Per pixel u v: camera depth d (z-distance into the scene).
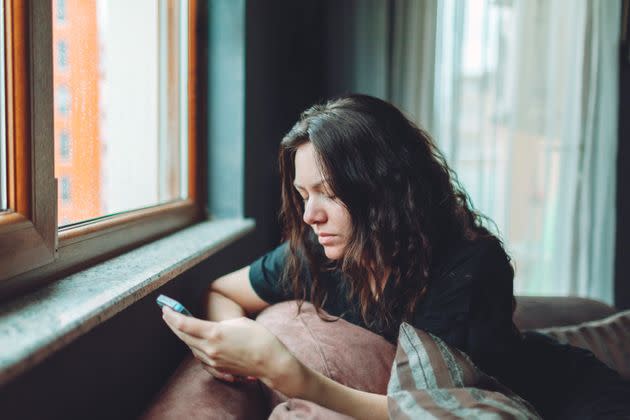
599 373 1.06
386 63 2.38
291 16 2.45
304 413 0.76
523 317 1.50
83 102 1.01
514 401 0.83
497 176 2.43
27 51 0.72
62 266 0.84
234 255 1.62
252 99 1.80
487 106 2.39
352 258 0.93
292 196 1.02
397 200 0.90
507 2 2.36
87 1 1.02
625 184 2.55
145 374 0.94
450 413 0.76
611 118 2.39
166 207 1.35
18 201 0.73
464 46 2.37
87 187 1.03
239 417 0.82
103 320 0.68
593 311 1.56
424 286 0.92
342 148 0.87
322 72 2.47
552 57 2.39
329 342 0.93
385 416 0.80
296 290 1.07
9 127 0.72
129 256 1.04
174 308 0.78
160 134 1.45
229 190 1.69
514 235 2.44
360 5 2.36
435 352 0.85
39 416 0.62
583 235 2.45
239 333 0.75
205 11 1.65
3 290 0.69
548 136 2.42
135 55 1.27
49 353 0.55
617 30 2.38
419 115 2.38
